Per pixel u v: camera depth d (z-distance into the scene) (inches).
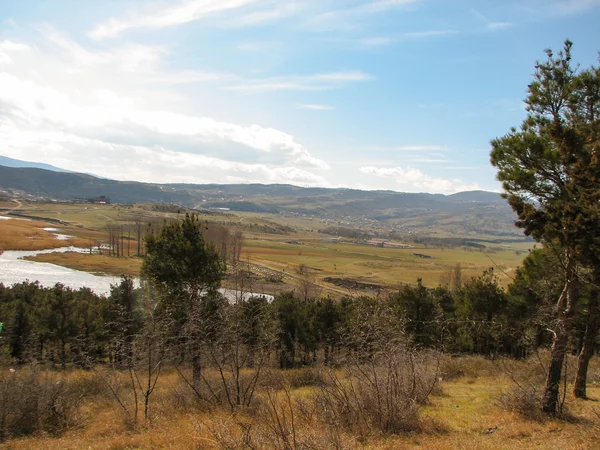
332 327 1230.9
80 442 433.1
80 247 4448.8
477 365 976.3
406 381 501.0
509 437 433.7
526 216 521.7
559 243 509.0
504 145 557.3
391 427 441.7
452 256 7101.4
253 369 694.5
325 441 353.4
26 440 441.4
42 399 500.7
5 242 4015.8
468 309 1210.0
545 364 805.9
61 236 5022.1
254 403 551.8
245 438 358.3
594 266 473.1
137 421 507.8
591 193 470.3
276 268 4097.0
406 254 7337.6
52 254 3752.5
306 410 478.3
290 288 2770.7
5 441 435.8
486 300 1169.4
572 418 494.3
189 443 392.5
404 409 461.7
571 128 502.6
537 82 550.6
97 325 1045.8
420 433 442.0
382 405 459.5
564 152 501.4
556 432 445.7
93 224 7037.4
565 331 518.3
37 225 5762.8
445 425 474.6
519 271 1125.1
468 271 3917.3
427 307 1115.9
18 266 3105.3
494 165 573.6
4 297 1273.4
